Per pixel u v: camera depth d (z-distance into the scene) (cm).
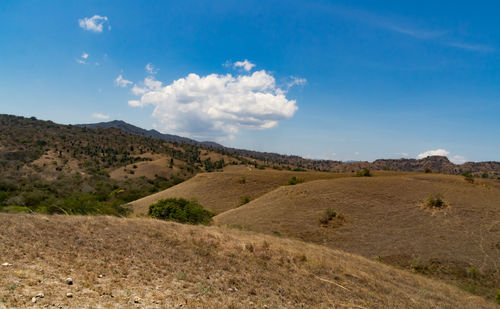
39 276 586
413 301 980
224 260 1008
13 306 432
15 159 11888
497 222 2948
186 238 1205
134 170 13712
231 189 6462
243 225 3416
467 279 2008
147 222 1473
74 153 15325
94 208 1894
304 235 3072
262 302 705
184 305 589
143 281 689
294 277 976
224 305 628
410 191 4200
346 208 3759
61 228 1055
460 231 2834
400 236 2834
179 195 6181
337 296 870
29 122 19750
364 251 2580
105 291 580
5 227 946
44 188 6212
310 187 4894
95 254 827
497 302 1550
